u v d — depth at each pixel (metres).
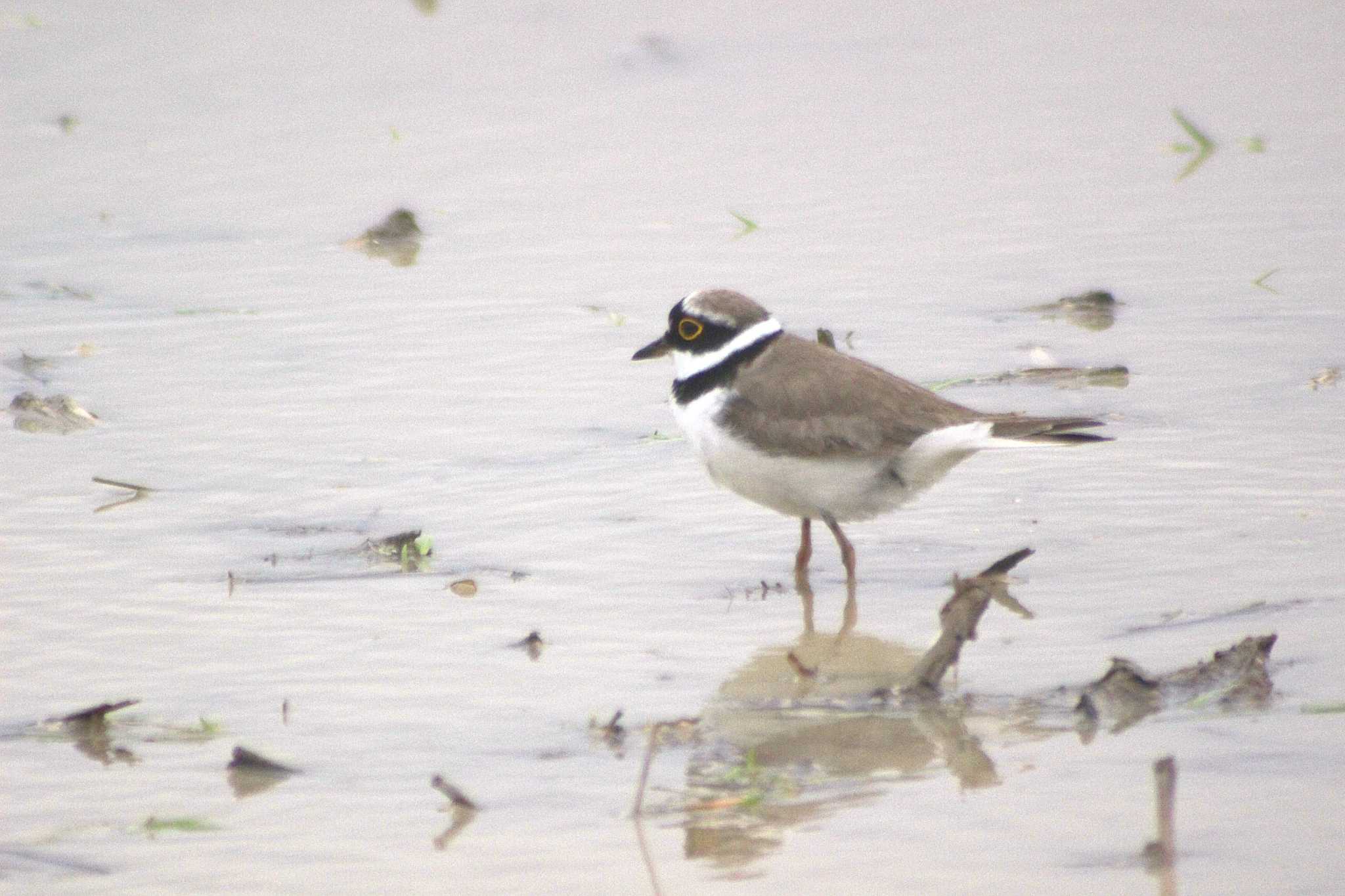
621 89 23.25
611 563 11.41
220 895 7.54
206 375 15.01
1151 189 19.03
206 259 18.09
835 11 26.38
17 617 10.62
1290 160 19.66
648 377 14.86
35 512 12.32
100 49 24.92
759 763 8.61
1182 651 9.55
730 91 23.05
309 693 9.59
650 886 7.48
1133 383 14.05
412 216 18.70
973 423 11.28
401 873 7.67
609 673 9.79
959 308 15.98
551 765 8.69
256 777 8.66
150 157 21.14
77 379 14.95
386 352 15.48
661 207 19.20
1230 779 8.12
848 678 9.66
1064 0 26.67
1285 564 10.69
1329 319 15.16
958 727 8.90
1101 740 8.63
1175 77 22.80
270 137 21.72
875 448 11.26
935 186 19.48
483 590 10.98
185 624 10.51
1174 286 16.25
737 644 10.19
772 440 11.41
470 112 22.52
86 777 8.70
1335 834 7.57
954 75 23.31
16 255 18.28
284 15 26.52
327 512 12.27
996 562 10.83
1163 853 7.45
